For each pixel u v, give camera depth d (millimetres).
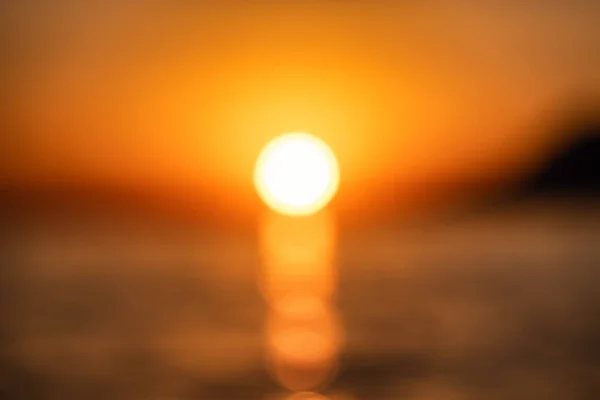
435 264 64562
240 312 38219
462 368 23594
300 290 48844
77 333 30422
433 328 31688
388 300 42344
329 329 32250
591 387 20875
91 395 20469
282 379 22578
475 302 39938
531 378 22094
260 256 78000
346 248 86062
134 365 24203
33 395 20406
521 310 36250
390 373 23156
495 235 97062
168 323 33812
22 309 37812
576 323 31766
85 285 49969
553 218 118562
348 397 20562
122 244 89938
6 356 25266
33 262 65250
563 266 58781
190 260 72125
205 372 23297
